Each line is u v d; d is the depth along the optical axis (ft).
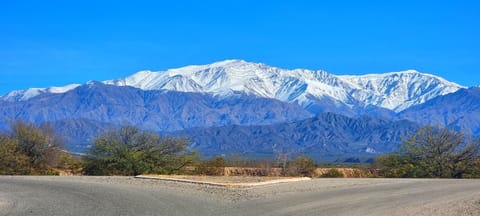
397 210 58.18
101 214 56.90
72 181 103.65
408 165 135.13
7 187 89.45
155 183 97.91
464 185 88.84
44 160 149.89
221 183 92.89
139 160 139.33
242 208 61.72
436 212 56.13
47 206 63.87
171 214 56.90
